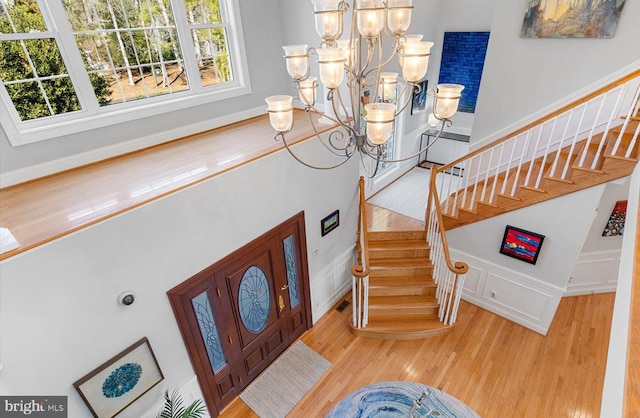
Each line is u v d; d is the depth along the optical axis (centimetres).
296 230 397
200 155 341
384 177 678
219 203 302
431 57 693
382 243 508
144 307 271
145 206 251
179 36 373
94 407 260
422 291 468
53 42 296
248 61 438
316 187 405
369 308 454
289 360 423
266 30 446
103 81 334
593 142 404
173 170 309
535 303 437
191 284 299
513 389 377
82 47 313
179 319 297
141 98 364
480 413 354
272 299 395
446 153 773
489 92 463
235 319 356
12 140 285
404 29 187
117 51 335
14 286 202
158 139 377
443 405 334
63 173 316
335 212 450
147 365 286
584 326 454
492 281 467
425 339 444
